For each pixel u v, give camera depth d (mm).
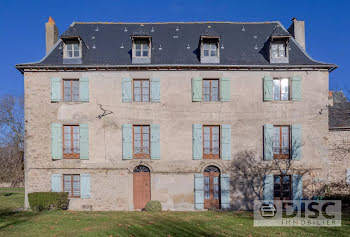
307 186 15750
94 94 15914
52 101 15781
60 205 15156
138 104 15922
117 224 11891
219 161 15828
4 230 10914
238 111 15938
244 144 15852
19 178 32406
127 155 15688
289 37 15969
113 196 15672
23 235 10312
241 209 15664
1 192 25453
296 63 16188
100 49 17094
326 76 16078
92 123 15836
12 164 33781
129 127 15773
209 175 16047
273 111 15922
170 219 12930
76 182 15938
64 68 15773
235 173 15797
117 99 15930
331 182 16234
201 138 15812
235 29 18469
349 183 16172
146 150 15977
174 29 18406
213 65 15758
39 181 15703
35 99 15844
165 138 15867
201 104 15938
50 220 12578
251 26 18703
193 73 16047
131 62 16375
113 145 15797
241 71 16047
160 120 15906
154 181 15742
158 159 15789
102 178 15727
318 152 15852
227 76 16031
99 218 13086
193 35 18016
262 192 15711
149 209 15070
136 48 16453
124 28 18484
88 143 15750
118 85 15977
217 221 12508
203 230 11023
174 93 15977
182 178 15789
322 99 16000
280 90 16172
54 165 15734
